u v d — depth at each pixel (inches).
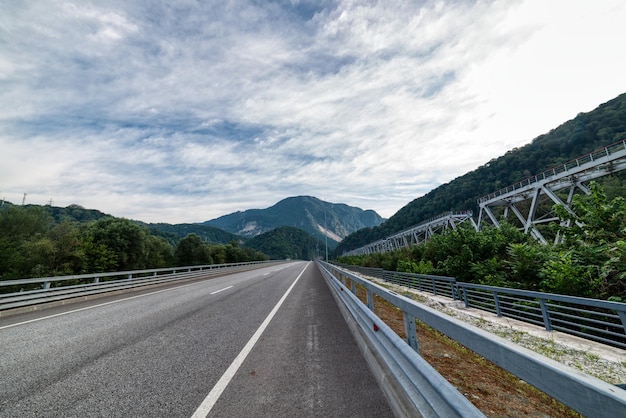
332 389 121.2
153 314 302.2
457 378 152.9
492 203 1013.8
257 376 137.3
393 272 871.1
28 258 1110.4
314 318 271.4
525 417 120.7
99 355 171.9
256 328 233.6
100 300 426.3
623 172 840.9
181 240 2411.4
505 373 185.9
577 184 673.0
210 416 101.8
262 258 4729.3
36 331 236.8
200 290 534.6
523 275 432.5
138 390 123.9
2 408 110.0
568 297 274.5
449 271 609.0
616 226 315.6
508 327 328.8
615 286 299.7
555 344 262.8
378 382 126.6
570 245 359.6
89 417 102.6
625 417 27.9
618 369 209.3
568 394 37.8
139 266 1596.9
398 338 106.6
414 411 89.5
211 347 184.4
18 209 1331.2
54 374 143.4
